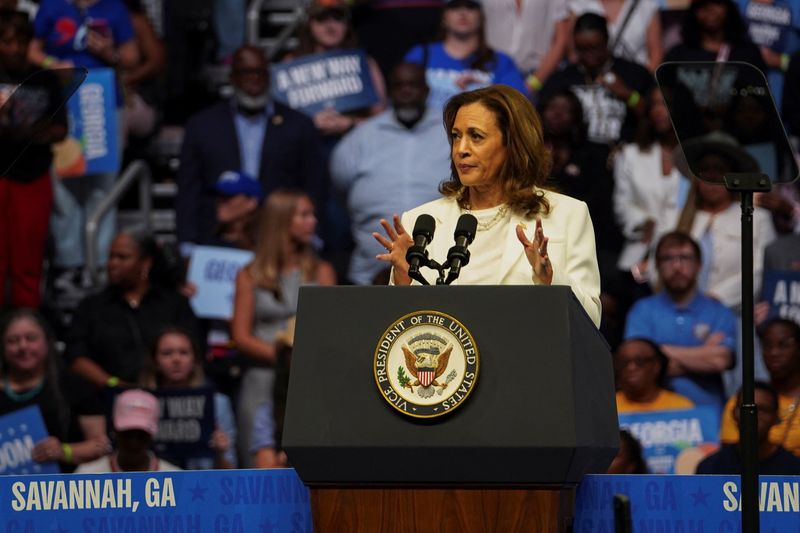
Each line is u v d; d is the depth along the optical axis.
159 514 9.74
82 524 9.72
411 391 8.12
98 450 19.14
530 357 8.10
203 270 22.78
